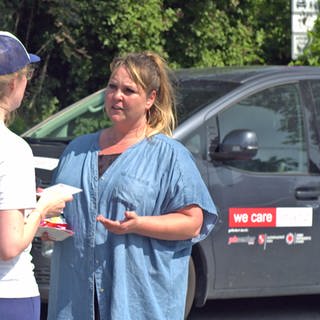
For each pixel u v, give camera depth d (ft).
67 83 43.62
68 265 14.60
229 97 24.22
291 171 24.63
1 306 12.53
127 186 14.21
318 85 25.96
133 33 40.96
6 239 12.25
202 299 23.35
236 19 46.50
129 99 14.52
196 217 14.53
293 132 25.02
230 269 23.44
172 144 14.60
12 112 13.24
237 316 26.91
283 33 48.49
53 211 13.43
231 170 23.49
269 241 23.91
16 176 12.35
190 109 23.85
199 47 44.14
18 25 42.11
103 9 40.63
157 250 14.37
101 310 14.29
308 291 24.81
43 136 26.40
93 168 14.60
